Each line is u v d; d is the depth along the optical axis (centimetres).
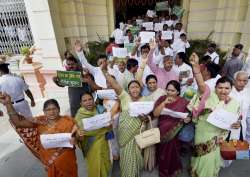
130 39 731
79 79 344
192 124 276
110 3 1002
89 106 256
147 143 257
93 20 957
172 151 279
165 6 1084
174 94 259
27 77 636
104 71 305
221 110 233
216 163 262
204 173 264
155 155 309
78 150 380
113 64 416
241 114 281
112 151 328
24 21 729
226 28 773
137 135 259
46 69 639
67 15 722
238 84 280
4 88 382
